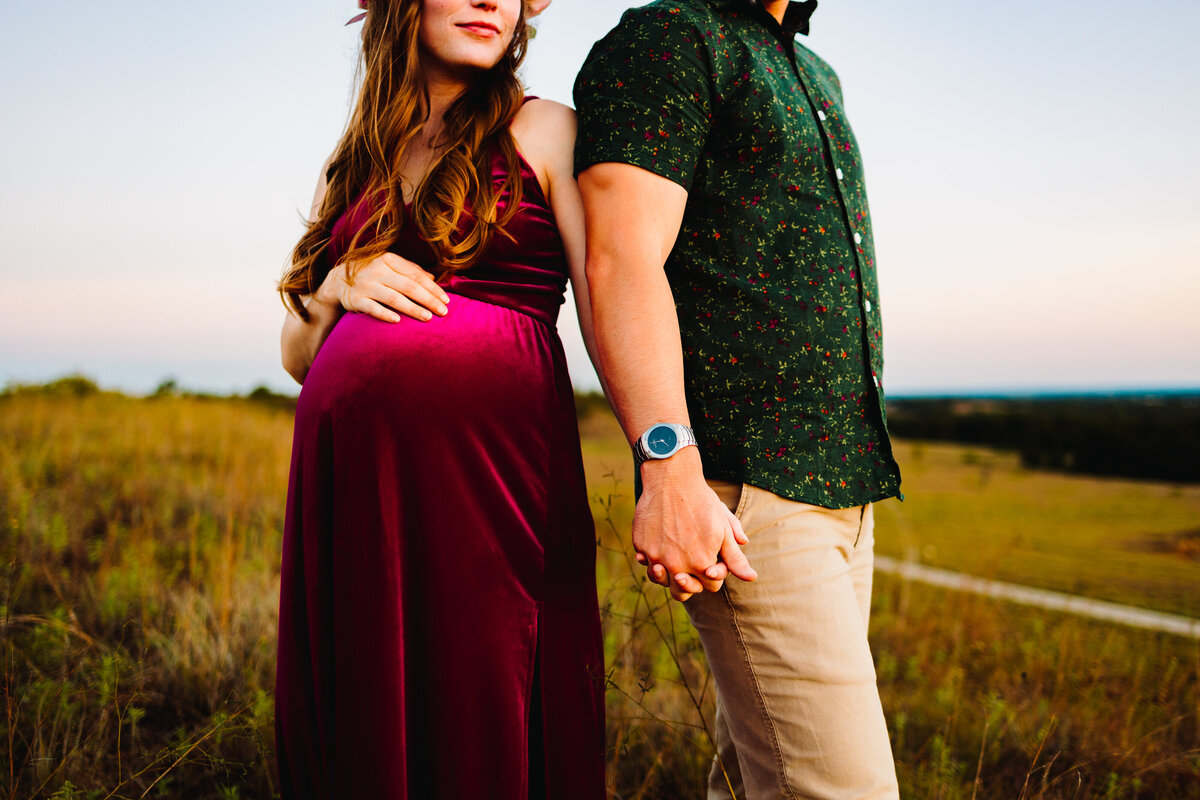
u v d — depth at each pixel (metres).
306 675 1.50
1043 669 3.93
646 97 1.38
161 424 9.23
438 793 1.40
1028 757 2.86
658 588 3.17
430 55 1.63
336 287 1.58
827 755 1.37
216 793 2.23
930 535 9.30
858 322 1.52
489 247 1.52
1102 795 2.59
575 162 1.42
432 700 1.40
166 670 2.85
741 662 1.45
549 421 1.52
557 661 1.51
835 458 1.47
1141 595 6.36
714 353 1.45
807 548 1.42
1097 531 9.60
